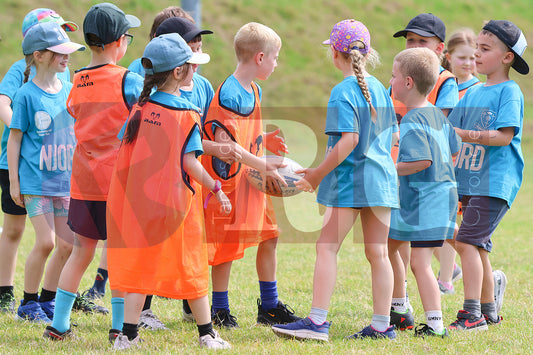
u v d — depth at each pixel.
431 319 15.30
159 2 98.62
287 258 26.67
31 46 16.67
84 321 16.95
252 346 14.30
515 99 16.86
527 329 16.17
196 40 16.69
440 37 20.12
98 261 25.89
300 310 18.36
